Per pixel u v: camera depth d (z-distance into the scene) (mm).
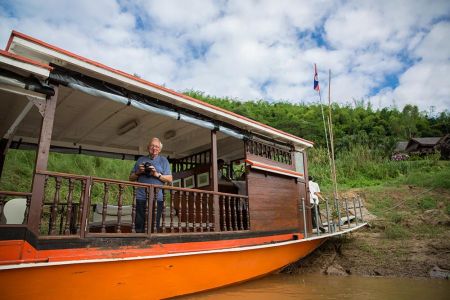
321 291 5816
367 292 5758
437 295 5480
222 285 5656
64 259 3609
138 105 4945
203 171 7816
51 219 3703
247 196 6543
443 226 9531
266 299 5121
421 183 13914
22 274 3322
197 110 5812
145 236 4395
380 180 17016
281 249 7168
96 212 6762
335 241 9469
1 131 6094
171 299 4789
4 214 4973
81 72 4391
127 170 15281
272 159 7574
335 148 23500
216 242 5445
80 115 6055
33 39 3803
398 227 9781
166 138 7656
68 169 13406
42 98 3916
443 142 23984
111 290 4020
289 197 7867
